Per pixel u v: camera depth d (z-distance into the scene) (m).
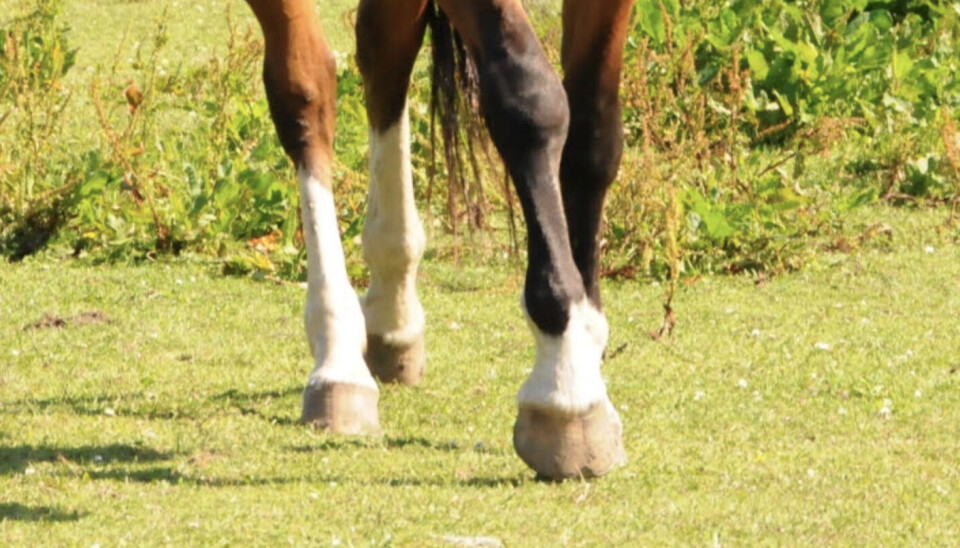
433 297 12.63
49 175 14.87
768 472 8.22
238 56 17.38
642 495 7.68
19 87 16.33
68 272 13.32
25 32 18.31
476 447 8.66
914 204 15.67
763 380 10.30
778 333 11.57
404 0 9.27
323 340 9.10
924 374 10.48
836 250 14.13
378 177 9.85
